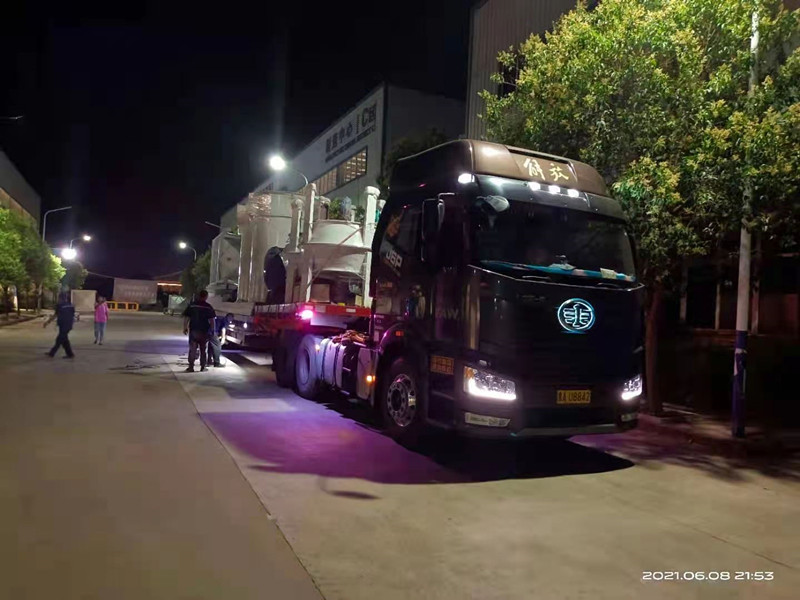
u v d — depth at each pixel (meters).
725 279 11.73
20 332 26.61
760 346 11.87
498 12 20.38
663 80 9.10
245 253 16.08
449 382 6.84
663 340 13.73
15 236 30.62
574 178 7.68
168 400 10.49
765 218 8.28
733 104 8.88
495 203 6.77
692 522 5.59
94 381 12.33
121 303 82.81
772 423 9.98
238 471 6.45
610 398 7.02
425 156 7.96
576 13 10.48
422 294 7.48
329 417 9.53
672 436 9.38
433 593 3.95
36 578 3.96
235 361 17.33
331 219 11.69
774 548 5.01
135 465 6.52
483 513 5.54
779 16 8.87
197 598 3.78
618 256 7.50
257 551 4.49
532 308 6.64
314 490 5.95
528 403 6.59
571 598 3.98
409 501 5.78
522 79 10.45
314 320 10.73
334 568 4.26
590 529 5.27
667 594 4.11
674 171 8.97
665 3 9.58
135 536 4.68
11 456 6.71
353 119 35.66
